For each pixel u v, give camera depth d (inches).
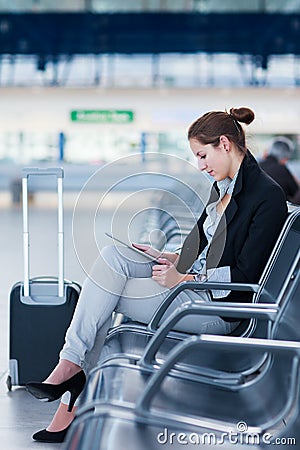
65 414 107.6
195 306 83.7
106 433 69.1
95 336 107.8
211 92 877.2
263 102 877.8
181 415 72.3
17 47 881.5
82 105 876.0
